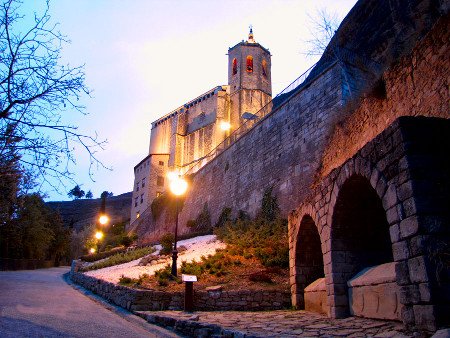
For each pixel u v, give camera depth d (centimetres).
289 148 2169
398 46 1419
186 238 2738
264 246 1595
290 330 629
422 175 496
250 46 5759
